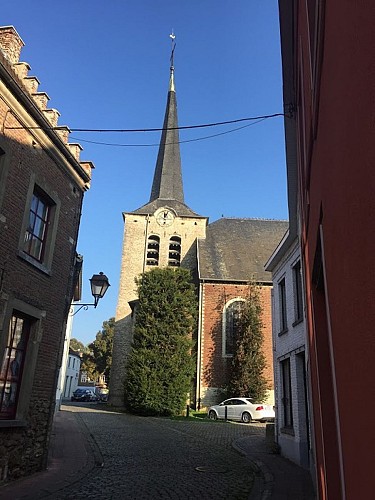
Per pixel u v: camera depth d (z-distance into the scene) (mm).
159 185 40594
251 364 27484
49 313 9312
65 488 7625
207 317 30516
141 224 36938
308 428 10602
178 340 26391
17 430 8117
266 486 8289
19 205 8156
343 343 2746
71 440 13750
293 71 7676
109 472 9273
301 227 8289
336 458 4543
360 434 2252
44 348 9117
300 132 7094
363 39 1838
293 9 6762
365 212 1946
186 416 25062
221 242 36531
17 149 8141
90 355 70625
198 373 29078
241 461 11281
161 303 27312
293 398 11422
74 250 10523
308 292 6305
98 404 37031
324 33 3094
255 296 29875
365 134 1868
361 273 2100
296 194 9344
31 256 8812
